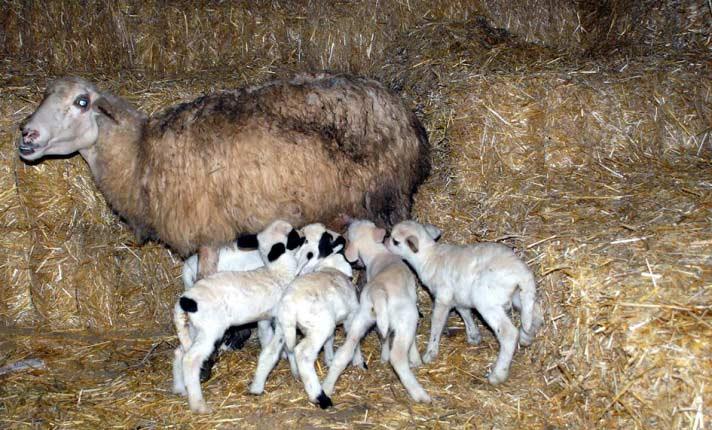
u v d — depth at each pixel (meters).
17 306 2.96
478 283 2.39
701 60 3.01
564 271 2.28
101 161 2.62
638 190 2.65
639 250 2.26
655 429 2.00
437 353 2.58
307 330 2.31
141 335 2.90
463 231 2.79
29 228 2.92
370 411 2.29
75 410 2.35
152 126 2.60
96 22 3.43
